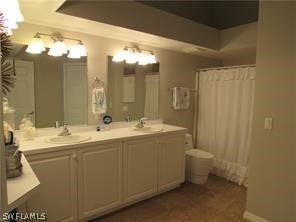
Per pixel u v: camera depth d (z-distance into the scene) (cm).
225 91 354
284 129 209
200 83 393
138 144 260
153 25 272
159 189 287
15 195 97
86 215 224
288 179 207
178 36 301
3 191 79
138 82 323
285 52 206
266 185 224
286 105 207
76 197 216
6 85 148
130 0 250
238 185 330
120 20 243
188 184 332
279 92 211
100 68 284
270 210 222
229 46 351
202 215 250
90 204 226
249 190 239
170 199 285
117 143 241
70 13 209
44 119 246
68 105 262
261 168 228
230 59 427
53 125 252
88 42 272
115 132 273
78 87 268
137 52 311
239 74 336
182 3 353
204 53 381
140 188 266
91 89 278
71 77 262
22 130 225
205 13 386
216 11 393
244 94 331
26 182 113
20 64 229
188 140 362
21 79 229
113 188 243
